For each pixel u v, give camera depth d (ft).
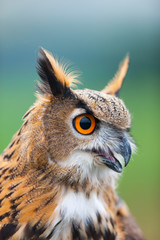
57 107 7.55
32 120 7.56
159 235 9.52
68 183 7.59
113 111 7.59
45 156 7.54
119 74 7.91
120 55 14.53
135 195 10.50
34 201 7.54
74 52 14.01
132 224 7.99
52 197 7.55
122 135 7.65
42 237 7.54
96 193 7.66
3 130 10.58
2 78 12.69
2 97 12.26
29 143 7.55
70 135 7.56
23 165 7.55
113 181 7.77
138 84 14.55
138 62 14.60
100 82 13.03
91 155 7.60
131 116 7.78
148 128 12.21
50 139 7.54
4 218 7.53
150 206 10.14
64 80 7.57
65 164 7.56
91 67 13.92
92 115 7.57
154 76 10.96
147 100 13.26
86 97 7.57
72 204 7.59
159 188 10.19
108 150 7.62
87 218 7.61
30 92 12.47
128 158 7.64
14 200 7.54
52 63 7.61
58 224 7.56
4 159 7.64
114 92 7.84
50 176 7.55
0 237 7.51
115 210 7.86
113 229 7.72
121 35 14.78
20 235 7.52
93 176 7.63
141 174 11.37
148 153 11.72
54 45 13.58
